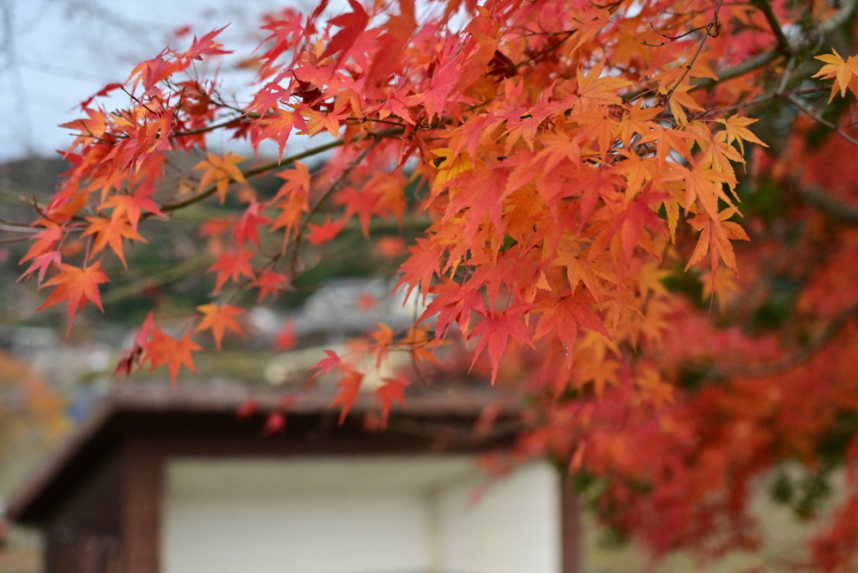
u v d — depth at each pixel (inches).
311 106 50.6
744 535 175.8
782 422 156.6
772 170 128.4
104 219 62.0
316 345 211.6
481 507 276.8
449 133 47.7
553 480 252.1
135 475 186.7
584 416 86.6
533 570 253.6
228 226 111.7
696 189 39.8
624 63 66.4
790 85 78.0
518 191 43.7
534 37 60.7
